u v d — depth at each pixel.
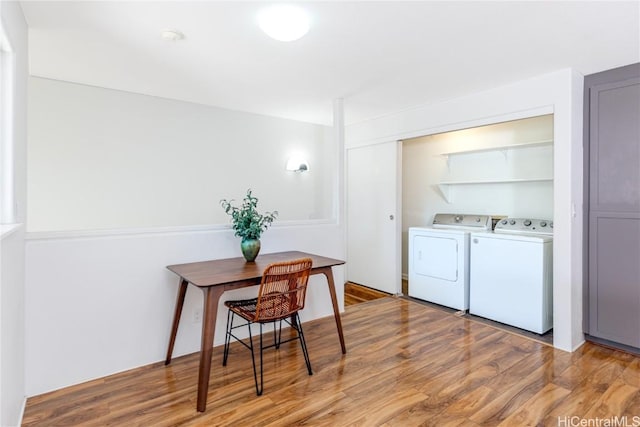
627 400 2.01
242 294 2.85
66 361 2.15
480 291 3.45
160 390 2.12
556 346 2.72
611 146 2.64
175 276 2.55
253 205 2.81
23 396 1.96
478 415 1.88
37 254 2.04
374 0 1.75
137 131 3.64
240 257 2.82
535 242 3.02
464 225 4.11
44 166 3.19
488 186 4.12
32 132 3.12
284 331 3.06
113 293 2.30
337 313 2.63
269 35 2.04
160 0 1.77
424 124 3.74
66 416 1.87
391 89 3.20
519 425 1.80
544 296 2.99
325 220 3.46
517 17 1.91
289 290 2.28
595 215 2.72
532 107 2.86
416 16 1.91
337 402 2.00
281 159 4.73
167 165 3.84
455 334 3.00
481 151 4.03
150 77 2.96
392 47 2.30
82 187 3.37
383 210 4.32
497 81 2.95
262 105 3.86
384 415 1.88
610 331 2.67
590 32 2.09
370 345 2.78
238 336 2.88
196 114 4.02
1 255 1.38
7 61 1.66
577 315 2.74
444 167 4.57
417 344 2.79
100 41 2.25
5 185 1.66
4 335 1.48
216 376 2.29
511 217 3.91
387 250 4.29
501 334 3.00
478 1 1.76
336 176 3.56
